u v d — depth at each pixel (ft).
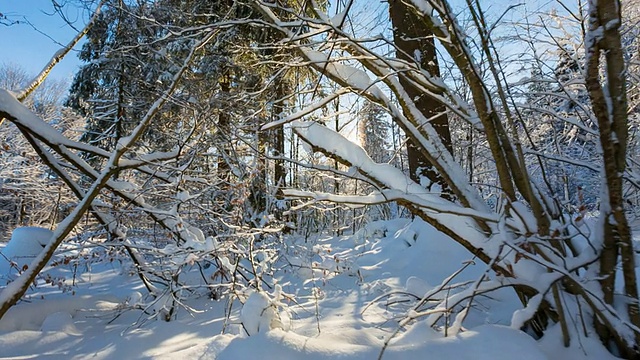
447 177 9.50
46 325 10.82
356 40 9.54
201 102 15.06
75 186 13.35
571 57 11.75
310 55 10.75
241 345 7.23
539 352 6.82
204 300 14.57
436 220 9.57
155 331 10.30
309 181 22.16
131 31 15.20
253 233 11.75
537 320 8.61
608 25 6.70
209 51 17.65
